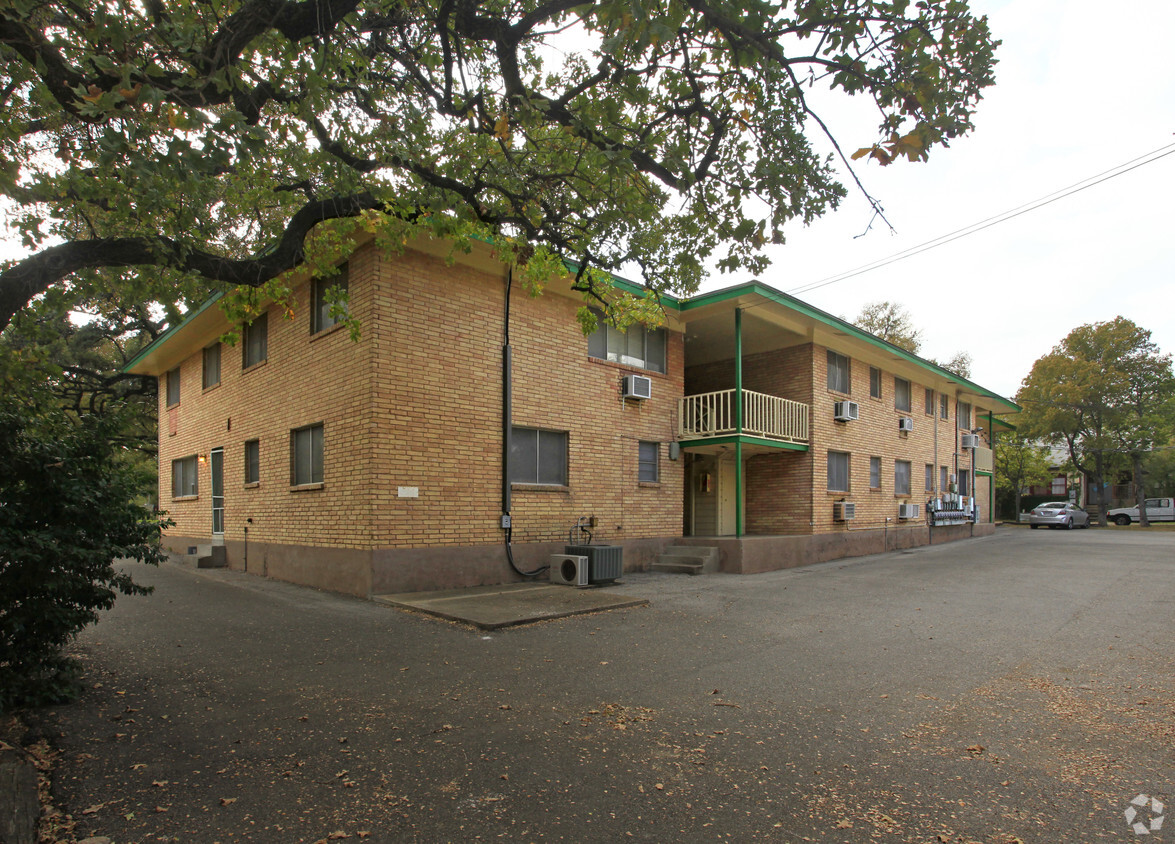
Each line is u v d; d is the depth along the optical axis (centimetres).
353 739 452
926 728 478
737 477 1471
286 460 1268
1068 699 544
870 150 565
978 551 1889
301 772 399
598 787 380
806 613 923
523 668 636
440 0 671
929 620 873
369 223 893
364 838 324
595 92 683
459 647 718
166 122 518
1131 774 400
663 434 1528
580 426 1344
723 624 847
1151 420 3344
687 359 1920
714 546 1441
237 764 410
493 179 778
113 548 530
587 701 538
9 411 527
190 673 611
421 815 347
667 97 688
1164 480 4366
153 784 382
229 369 1524
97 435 557
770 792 374
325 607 948
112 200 695
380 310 1059
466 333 1167
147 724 479
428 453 1100
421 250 1113
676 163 642
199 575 1331
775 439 1580
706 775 397
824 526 1689
